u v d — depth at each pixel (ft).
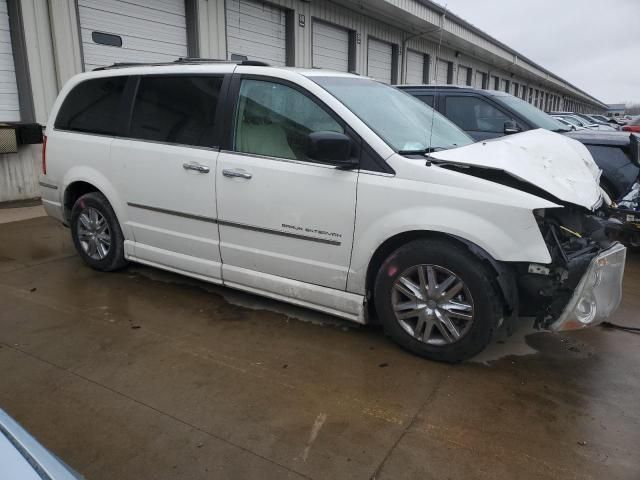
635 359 11.03
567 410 9.09
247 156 11.91
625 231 17.76
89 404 8.96
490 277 9.82
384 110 11.94
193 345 11.21
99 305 13.24
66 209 15.99
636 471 7.59
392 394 9.47
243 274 12.53
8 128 23.86
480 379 10.07
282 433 8.30
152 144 13.51
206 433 8.26
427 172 10.03
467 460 7.77
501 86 96.17
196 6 32.27
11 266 16.20
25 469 3.85
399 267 10.53
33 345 11.04
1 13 24.20
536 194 9.77
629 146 18.47
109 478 7.26
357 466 7.60
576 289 9.53
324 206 10.94
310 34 42.01
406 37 56.39
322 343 11.41
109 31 28.22
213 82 12.75
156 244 14.08
